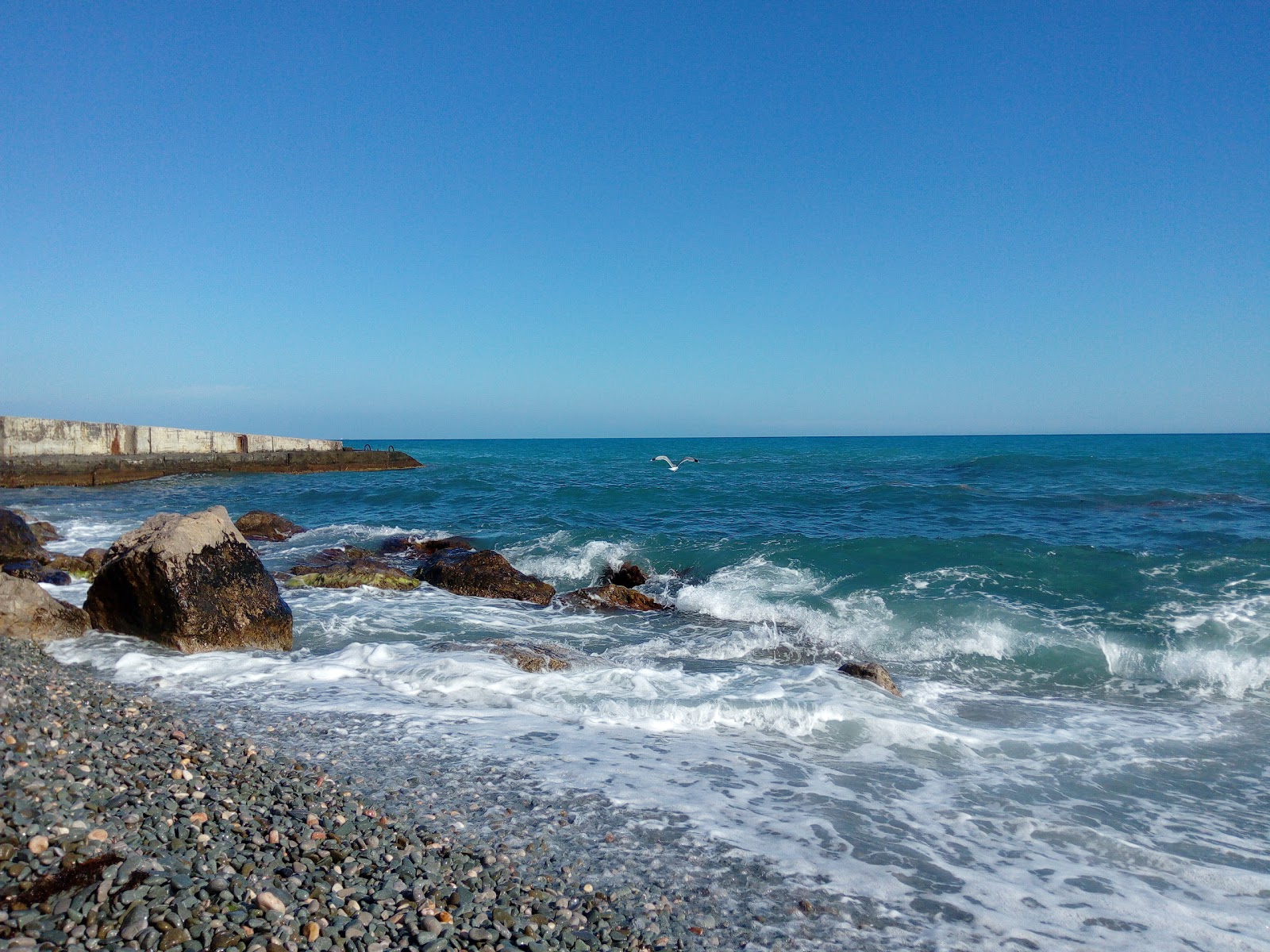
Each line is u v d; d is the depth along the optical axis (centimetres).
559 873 458
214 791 517
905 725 760
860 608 1239
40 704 665
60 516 2495
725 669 1012
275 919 373
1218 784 659
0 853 402
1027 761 703
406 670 909
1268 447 6394
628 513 2392
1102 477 3153
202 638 981
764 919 423
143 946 346
